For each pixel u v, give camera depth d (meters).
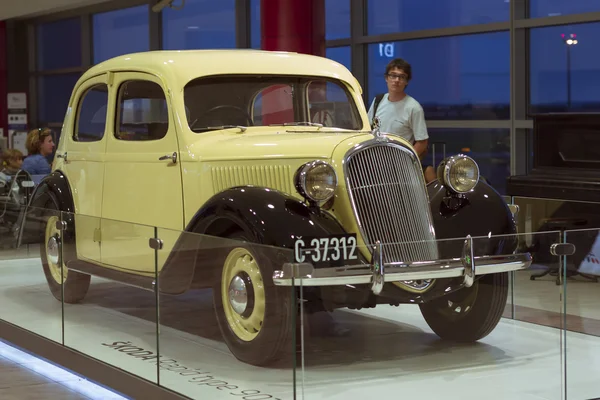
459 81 9.93
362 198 4.21
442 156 10.20
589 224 6.38
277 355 3.56
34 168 9.44
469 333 4.38
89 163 5.59
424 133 6.64
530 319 4.11
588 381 4.04
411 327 4.39
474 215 4.53
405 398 3.66
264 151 4.52
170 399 3.97
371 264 3.90
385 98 6.82
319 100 5.43
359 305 3.95
